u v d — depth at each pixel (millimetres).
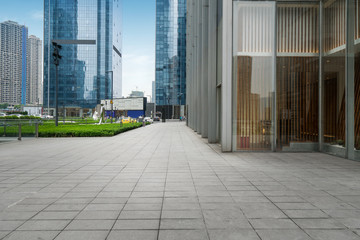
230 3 10320
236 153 10062
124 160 8508
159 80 88000
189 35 31719
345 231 3299
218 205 4223
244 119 10406
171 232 3271
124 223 3547
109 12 116500
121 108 71750
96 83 114188
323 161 8234
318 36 10609
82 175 6383
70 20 113000
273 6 10516
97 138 16766
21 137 16250
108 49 116312
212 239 3086
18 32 196500
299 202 4359
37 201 4461
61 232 3279
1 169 7090
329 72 9969
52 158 8906
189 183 5590
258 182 5641
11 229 3367
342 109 9188
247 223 3535
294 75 10547
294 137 10461
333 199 4516
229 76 10320
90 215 3830
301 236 3162
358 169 6973
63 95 112000
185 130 26062
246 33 10461
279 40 10570
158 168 7195
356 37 8508
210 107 13977
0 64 185000
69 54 112312
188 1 33781
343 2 9250
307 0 10523
